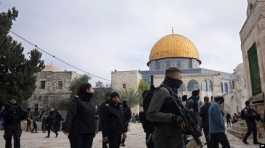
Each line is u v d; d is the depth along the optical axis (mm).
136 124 47000
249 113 12992
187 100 9734
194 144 4051
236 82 64312
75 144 6605
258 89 15875
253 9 16516
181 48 85688
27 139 18703
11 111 9609
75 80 55375
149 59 90125
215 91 78500
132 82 76812
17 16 27406
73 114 6625
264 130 11391
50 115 20891
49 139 18719
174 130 3953
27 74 27766
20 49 28188
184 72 83250
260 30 14984
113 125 7824
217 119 8172
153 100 3973
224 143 8141
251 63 17547
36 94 58406
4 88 27203
